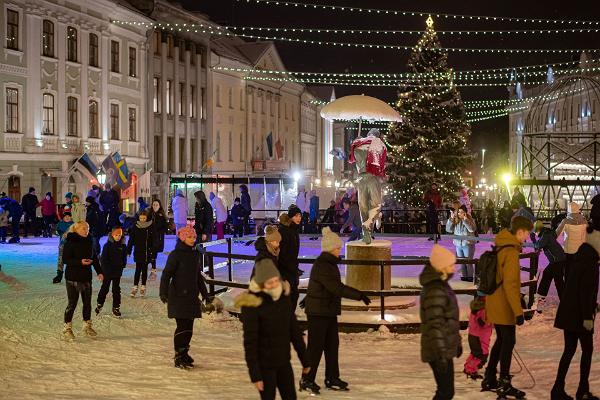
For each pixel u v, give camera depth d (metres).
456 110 52.19
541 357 11.18
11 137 38.28
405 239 34.16
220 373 10.14
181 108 58.28
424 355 7.21
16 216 30.44
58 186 41.16
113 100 47.25
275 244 10.32
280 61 77.25
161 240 19.34
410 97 52.47
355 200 28.52
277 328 7.00
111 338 12.45
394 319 13.35
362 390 9.20
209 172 62.03
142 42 50.97
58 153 41.25
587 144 35.75
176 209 28.12
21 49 38.94
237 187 49.94
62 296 16.16
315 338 9.13
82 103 43.91
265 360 6.98
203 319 14.12
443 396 7.25
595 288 8.39
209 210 24.31
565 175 40.03
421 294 7.35
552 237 15.36
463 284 16.44
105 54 46.28
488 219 39.91
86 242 12.29
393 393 9.02
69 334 12.09
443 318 7.17
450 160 51.88
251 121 71.62
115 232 14.19
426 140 51.47
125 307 15.22
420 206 51.16
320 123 96.38
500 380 8.70
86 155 40.12
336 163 103.00
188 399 8.66
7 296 16.09
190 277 10.48
